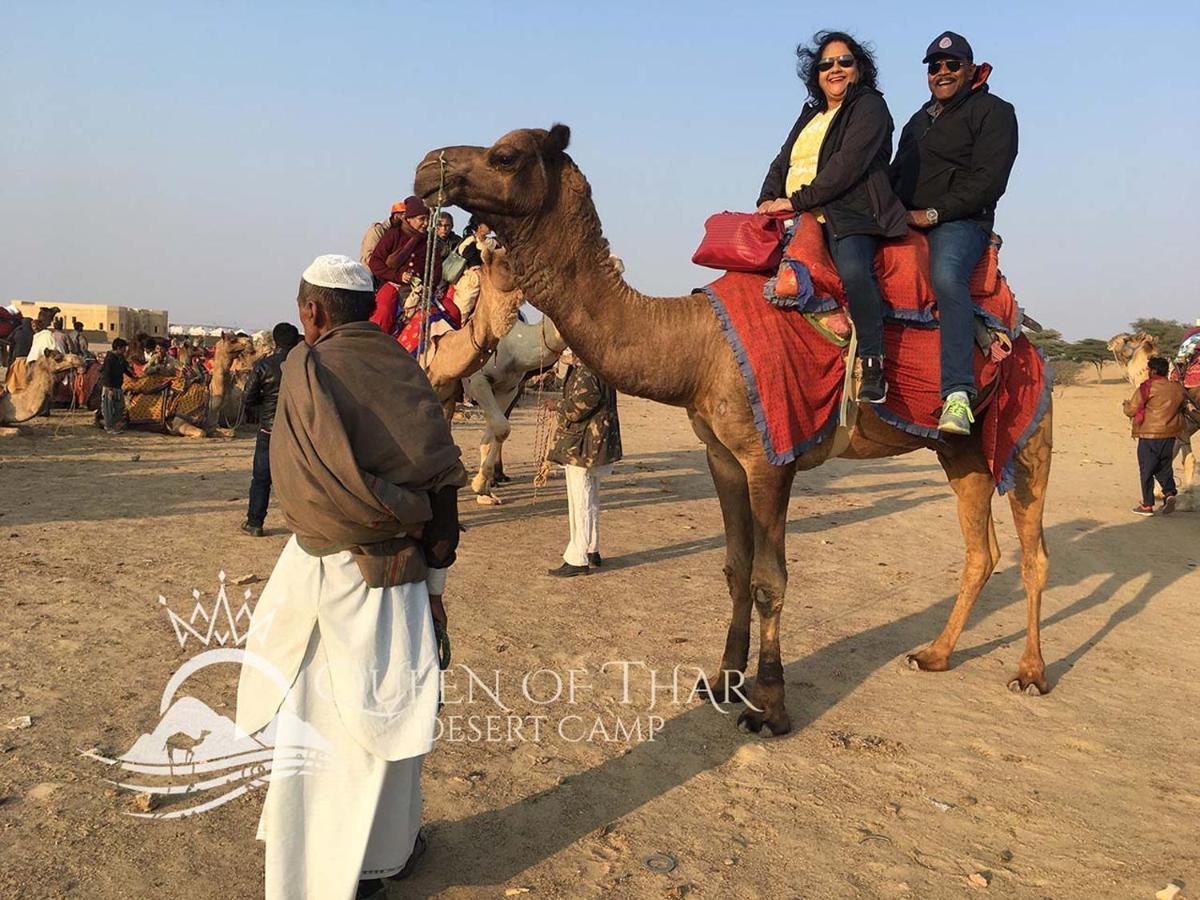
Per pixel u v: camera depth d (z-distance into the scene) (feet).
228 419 63.77
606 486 43.60
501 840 12.71
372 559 10.48
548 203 15.49
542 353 34.88
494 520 33.63
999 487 18.24
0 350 87.30
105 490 37.63
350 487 10.00
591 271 15.79
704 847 12.73
